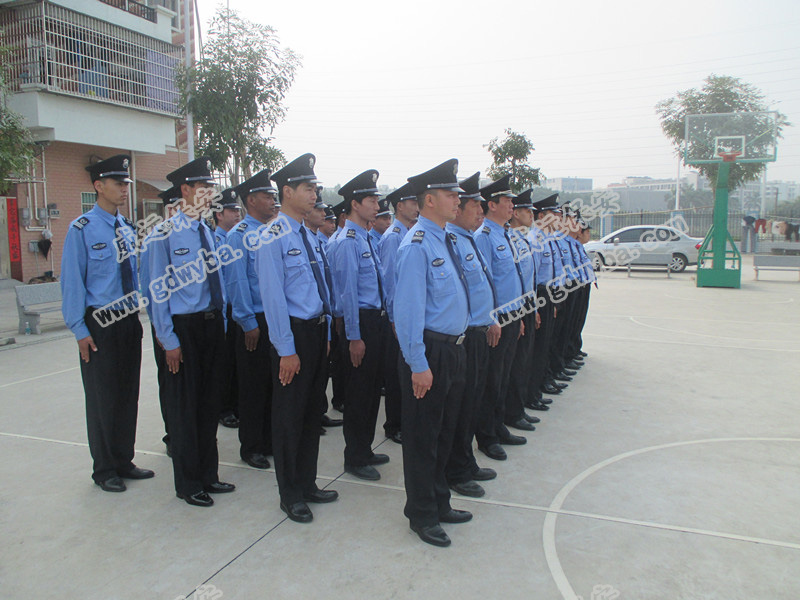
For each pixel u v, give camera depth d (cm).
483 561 283
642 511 333
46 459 411
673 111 2391
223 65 955
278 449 327
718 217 1436
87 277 359
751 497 349
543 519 325
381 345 401
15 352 746
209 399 354
